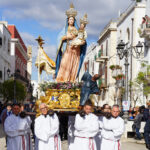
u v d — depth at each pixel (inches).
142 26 978.1
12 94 1387.8
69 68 415.2
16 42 1966.0
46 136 298.2
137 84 1008.2
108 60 1498.5
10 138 304.8
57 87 384.8
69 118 374.3
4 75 1649.9
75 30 415.2
